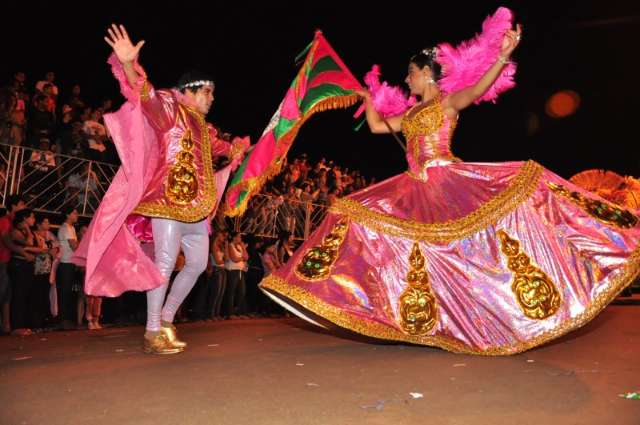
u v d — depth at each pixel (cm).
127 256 417
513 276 402
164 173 422
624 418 255
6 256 648
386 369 358
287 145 465
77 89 959
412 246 421
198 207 427
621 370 358
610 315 769
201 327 646
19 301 660
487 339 400
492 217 414
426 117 444
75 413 267
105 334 602
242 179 452
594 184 1122
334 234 432
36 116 868
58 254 711
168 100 425
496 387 311
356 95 489
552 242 402
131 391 305
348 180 1341
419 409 270
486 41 439
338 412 266
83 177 868
